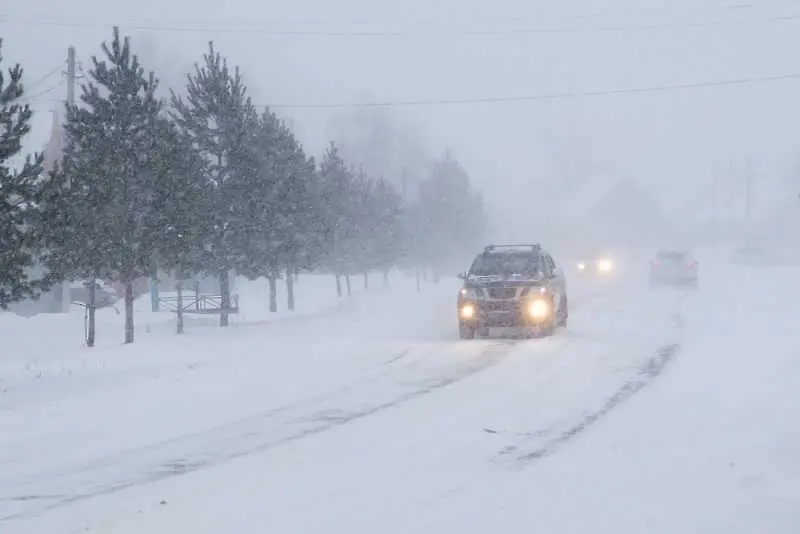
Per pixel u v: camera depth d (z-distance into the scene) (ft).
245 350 185.88
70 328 251.19
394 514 67.62
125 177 185.78
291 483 78.02
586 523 64.64
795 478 75.97
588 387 129.08
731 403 111.24
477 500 71.20
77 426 107.14
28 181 146.20
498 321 195.72
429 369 152.35
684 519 65.26
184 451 92.27
